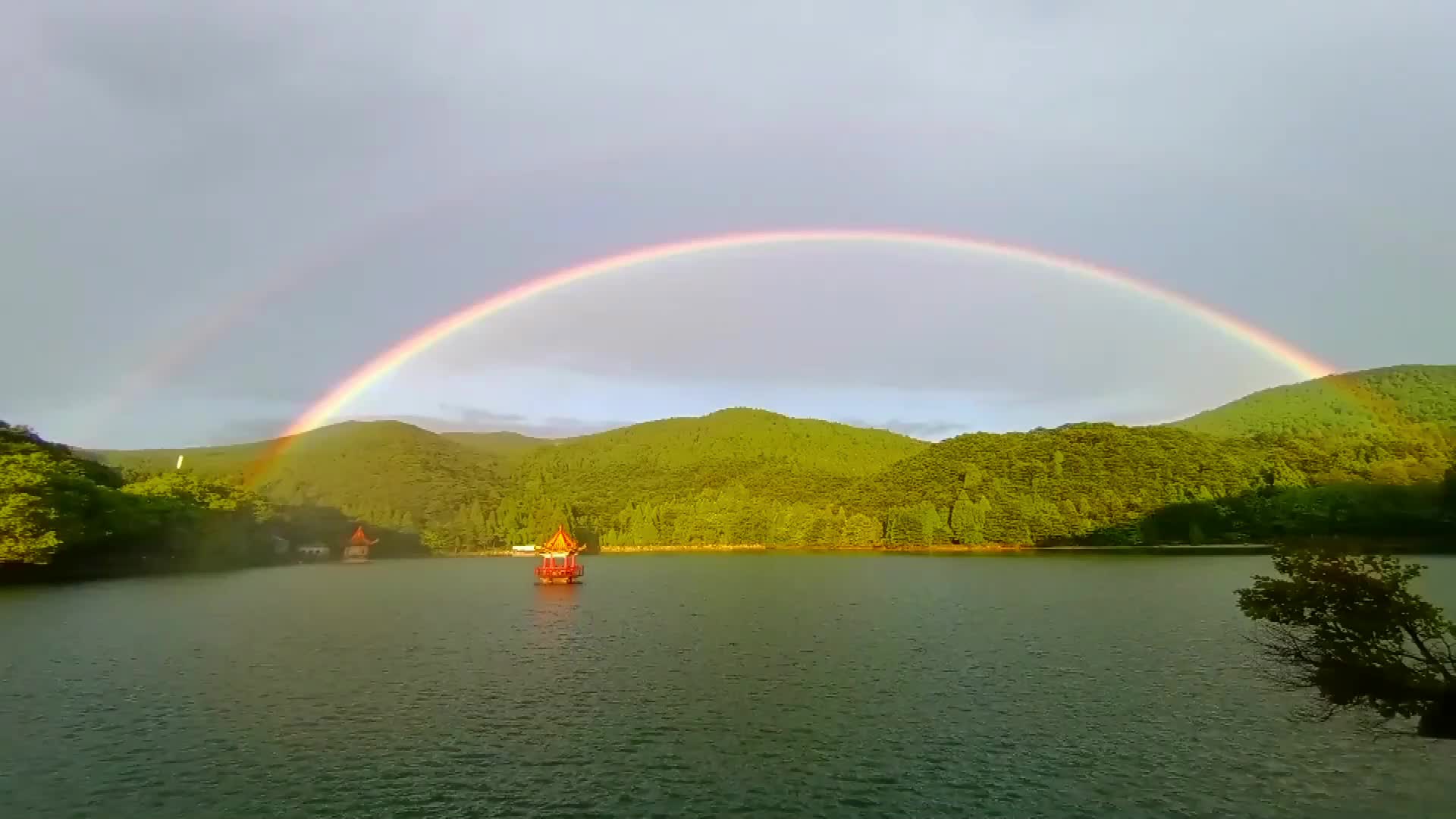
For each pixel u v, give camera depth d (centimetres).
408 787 3497
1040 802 3331
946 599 10769
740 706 4825
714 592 12619
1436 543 16550
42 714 4641
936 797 3388
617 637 7719
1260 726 4309
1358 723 4331
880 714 4631
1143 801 3331
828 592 12156
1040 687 5259
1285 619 3400
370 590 13638
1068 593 11244
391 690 5303
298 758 3859
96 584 13525
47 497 12525
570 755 3912
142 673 5872
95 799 3353
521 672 5919
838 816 3198
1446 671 3195
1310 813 3203
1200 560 17512
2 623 8419
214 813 3216
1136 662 6097
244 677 5728
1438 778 3538
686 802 3338
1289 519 19075
